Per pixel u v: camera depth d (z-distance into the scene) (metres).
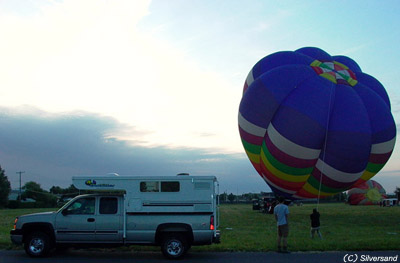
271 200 42.53
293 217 31.25
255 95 24.62
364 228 21.33
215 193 12.16
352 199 62.66
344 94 23.31
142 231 11.86
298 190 25.17
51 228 11.93
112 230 11.89
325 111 22.75
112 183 12.08
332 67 25.50
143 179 12.09
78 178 12.09
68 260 11.44
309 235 17.69
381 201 60.97
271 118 24.08
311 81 23.73
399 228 21.30
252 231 19.58
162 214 11.96
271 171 24.89
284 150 23.20
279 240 13.17
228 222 26.17
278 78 24.16
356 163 22.72
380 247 13.55
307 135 22.55
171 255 11.68
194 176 12.11
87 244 11.94
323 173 23.33
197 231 11.82
